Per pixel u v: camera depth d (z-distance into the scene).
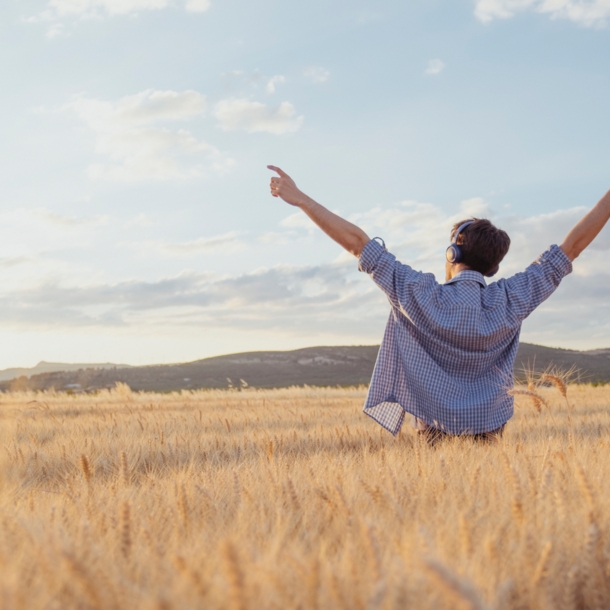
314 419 10.59
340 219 4.30
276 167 4.43
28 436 7.86
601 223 4.43
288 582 1.62
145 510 2.71
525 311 4.30
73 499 2.98
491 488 2.78
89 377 77.25
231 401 19.67
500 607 1.57
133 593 1.55
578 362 73.69
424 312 4.15
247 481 3.39
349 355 106.88
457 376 4.27
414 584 1.54
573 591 1.68
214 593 1.48
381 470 3.42
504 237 4.46
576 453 3.82
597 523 2.18
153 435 7.39
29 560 1.78
